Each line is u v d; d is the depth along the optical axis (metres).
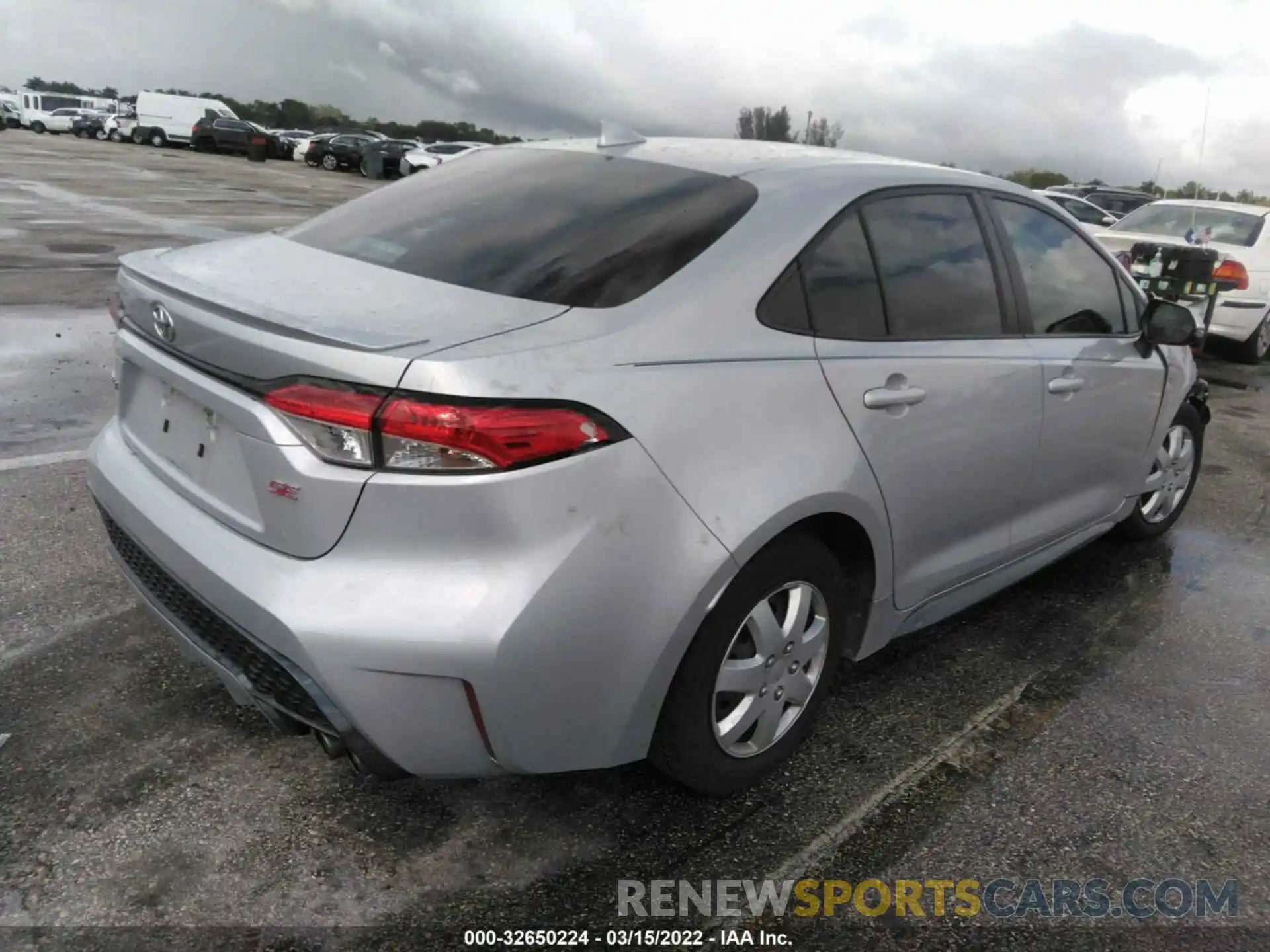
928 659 3.36
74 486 4.29
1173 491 4.46
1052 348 3.29
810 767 2.73
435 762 2.04
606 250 2.39
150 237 12.45
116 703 2.80
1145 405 3.87
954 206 3.04
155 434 2.46
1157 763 2.86
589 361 2.04
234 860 2.27
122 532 2.55
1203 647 3.58
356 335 1.93
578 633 2.00
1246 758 2.92
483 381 1.89
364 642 1.91
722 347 2.27
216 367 2.13
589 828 2.45
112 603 3.33
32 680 2.88
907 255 2.82
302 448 1.95
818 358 2.45
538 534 1.93
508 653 1.93
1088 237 3.66
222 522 2.17
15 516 3.95
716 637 2.25
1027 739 2.94
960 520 2.99
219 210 16.70
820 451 2.38
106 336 7.10
